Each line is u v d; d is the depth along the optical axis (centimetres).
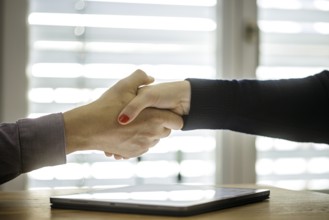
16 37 146
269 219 59
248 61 163
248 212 63
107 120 84
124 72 155
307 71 173
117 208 62
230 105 87
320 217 61
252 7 163
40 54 150
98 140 84
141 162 157
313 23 173
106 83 153
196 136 161
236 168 163
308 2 172
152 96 86
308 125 89
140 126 88
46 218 59
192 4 160
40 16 149
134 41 155
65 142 77
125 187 81
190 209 59
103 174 154
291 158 172
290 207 69
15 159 73
